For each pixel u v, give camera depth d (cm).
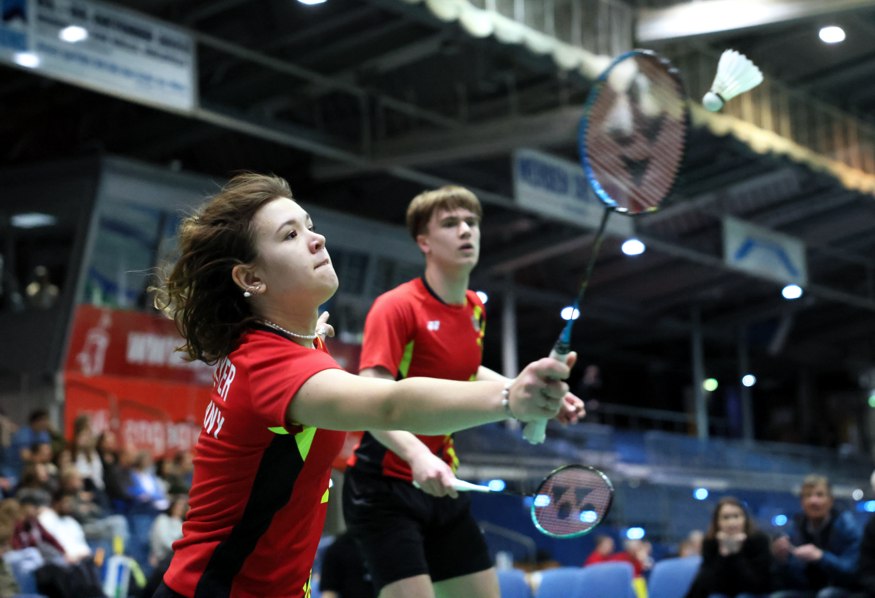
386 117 1647
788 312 2739
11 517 877
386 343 450
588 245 2275
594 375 2608
